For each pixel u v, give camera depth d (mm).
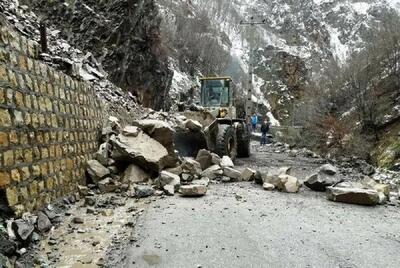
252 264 3381
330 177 6652
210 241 3920
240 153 12070
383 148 13844
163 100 19266
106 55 13461
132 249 3686
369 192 5645
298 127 20547
